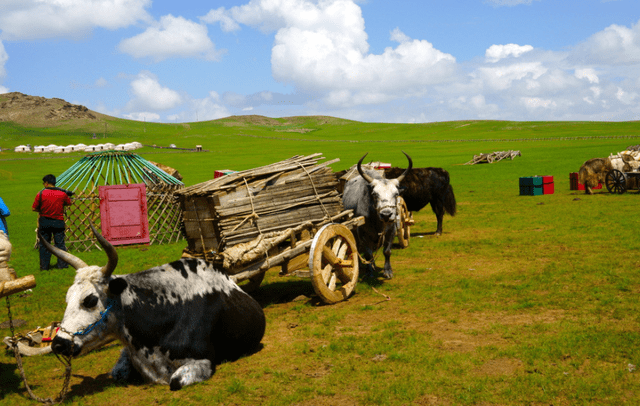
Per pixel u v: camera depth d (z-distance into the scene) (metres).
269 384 5.26
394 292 9.11
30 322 8.33
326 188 9.41
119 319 5.14
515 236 14.27
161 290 5.40
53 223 12.69
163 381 5.41
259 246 7.99
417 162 58.62
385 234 10.15
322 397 4.94
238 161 75.88
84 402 5.11
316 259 8.16
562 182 31.16
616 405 4.51
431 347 6.16
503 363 5.57
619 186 23.91
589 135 107.38
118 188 17.03
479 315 7.45
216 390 5.14
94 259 14.30
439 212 15.58
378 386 5.09
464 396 4.75
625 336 6.06
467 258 11.86
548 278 9.24
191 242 8.91
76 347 4.86
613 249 11.49
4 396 5.39
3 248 6.62
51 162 85.56
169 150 115.38
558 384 4.92
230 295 5.95
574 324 6.71
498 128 173.12
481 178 37.41
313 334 6.95
